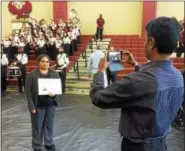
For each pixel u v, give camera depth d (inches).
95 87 66.1
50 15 693.3
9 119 272.1
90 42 608.7
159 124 60.3
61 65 418.9
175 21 61.6
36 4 693.3
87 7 682.2
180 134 226.5
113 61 81.8
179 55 495.5
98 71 68.2
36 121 175.0
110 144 206.5
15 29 604.1
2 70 422.3
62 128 243.8
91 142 210.2
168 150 194.5
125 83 60.1
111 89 61.9
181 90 64.3
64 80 416.2
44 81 172.1
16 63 439.2
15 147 198.2
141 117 60.4
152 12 639.1
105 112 304.0
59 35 550.9
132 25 676.1
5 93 415.2
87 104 345.1
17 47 502.6
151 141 60.8
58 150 192.9
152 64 61.9
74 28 593.3
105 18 682.8
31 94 171.8
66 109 317.7
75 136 223.0
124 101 60.9
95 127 248.1
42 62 171.6
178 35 60.9
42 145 187.3
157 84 59.1
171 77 61.6
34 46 546.9
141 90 59.0
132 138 61.4
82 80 467.5
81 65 527.8
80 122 263.6
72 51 559.5
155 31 60.1
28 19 611.2
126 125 62.6
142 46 582.6
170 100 62.2
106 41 609.9
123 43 606.2
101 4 680.4
